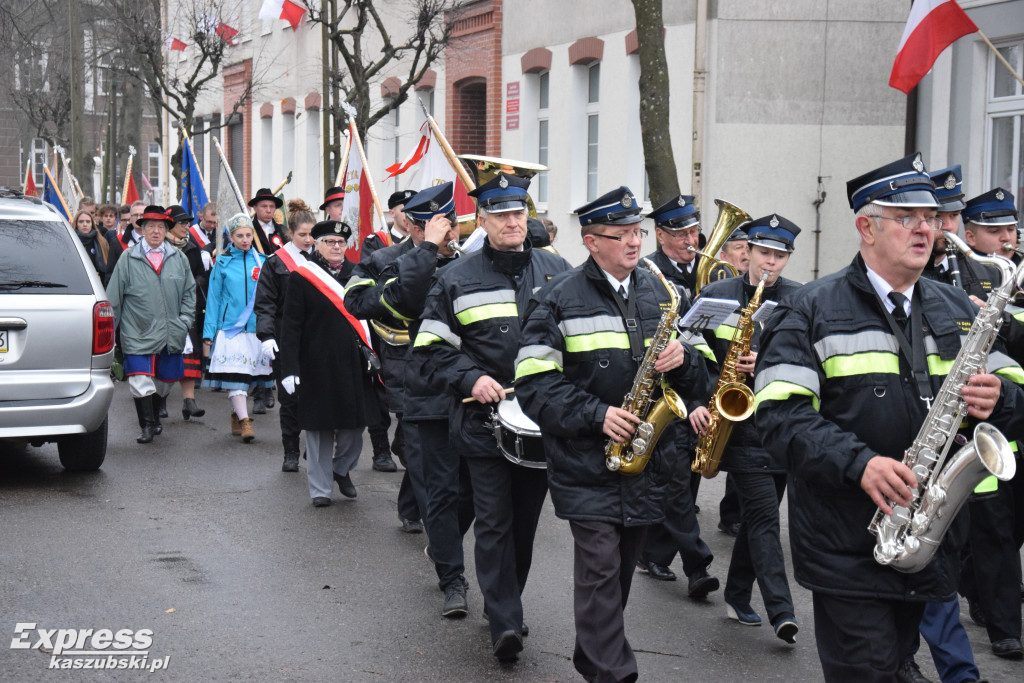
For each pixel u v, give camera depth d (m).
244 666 5.03
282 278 9.18
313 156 27.33
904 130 15.02
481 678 4.94
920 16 10.39
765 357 3.65
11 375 8.23
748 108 14.81
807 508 3.63
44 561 6.55
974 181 12.80
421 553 6.90
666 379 4.58
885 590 3.54
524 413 4.59
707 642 5.46
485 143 20.50
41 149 44.56
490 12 19.00
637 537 4.58
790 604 5.41
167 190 24.88
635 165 16.11
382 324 7.58
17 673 4.90
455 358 5.25
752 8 14.70
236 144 32.81
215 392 14.05
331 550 6.92
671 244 7.03
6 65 32.03
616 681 4.33
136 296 10.34
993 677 5.02
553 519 7.77
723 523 7.52
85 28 30.67
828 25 14.82
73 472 9.01
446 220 6.00
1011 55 12.42
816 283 3.69
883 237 3.56
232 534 7.23
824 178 14.99
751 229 6.05
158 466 9.31
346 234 8.15
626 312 4.55
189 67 34.19
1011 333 4.92
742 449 5.57
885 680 3.55
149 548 6.87
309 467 8.02
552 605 5.95
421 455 6.34
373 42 23.67
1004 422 3.65
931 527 3.42
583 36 16.86
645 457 4.39
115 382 14.43
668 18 15.10
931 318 3.61
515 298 5.34
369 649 5.28
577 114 17.20
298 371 7.86
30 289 8.36
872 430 3.54
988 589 5.30
